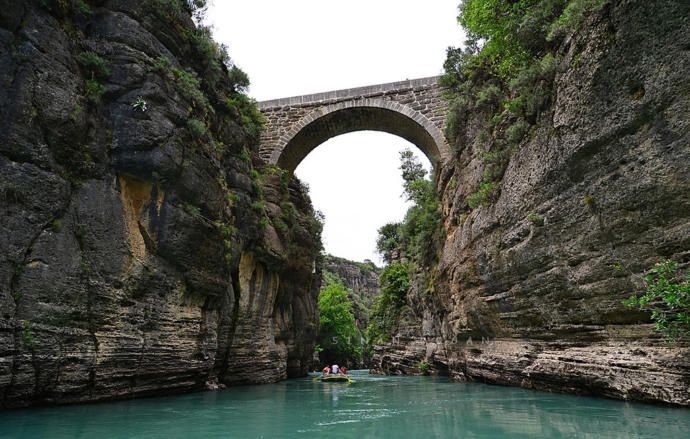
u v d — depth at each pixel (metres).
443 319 26.42
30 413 9.18
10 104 9.66
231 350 18.06
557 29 12.23
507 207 15.41
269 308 21.83
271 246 21.08
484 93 18.77
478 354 20.09
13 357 8.99
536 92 13.58
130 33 12.93
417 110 29.23
